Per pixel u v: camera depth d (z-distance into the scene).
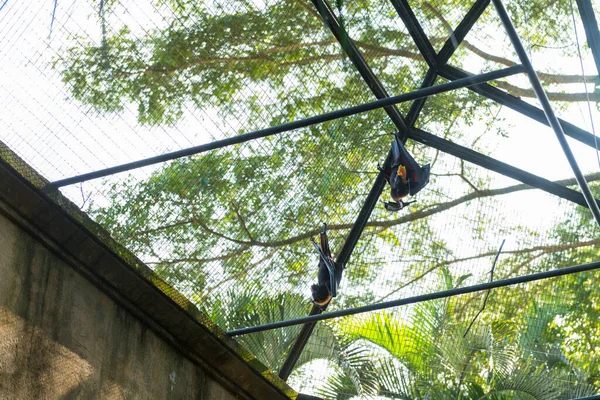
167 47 6.25
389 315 10.65
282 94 7.04
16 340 5.30
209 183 7.02
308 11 6.70
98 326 6.10
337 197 8.01
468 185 8.51
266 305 8.19
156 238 6.98
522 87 8.19
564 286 9.23
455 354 10.79
